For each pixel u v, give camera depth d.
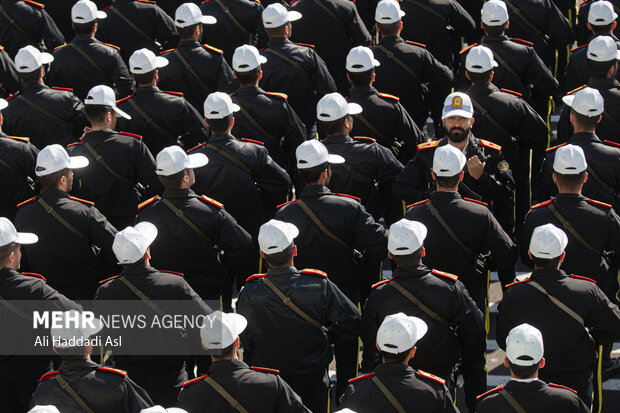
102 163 31.52
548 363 24.20
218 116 30.42
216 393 21.70
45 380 22.50
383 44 37.97
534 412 21.19
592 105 29.92
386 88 38.03
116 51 40.34
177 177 27.69
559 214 26.97
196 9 38.59
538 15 41.38
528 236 27.59
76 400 21.97
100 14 40.78
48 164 27.94
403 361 21.67
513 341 21.36
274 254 24.22
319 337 24.52
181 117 34.88
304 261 27.88
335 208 27.47
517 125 33.16
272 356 24.47
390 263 37.88
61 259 28.17
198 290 28.41
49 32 45.66
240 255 28.28
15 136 36.34
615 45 34.62
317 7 42.69
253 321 24.41
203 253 28.00
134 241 24.62
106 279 28.00
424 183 30.39
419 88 38.06
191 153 30.83
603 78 34.81
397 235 23.98
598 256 26.91
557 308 23.89
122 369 25.14
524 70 36.84
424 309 23.84
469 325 24.05
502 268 27.14
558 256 23.98
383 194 31.89
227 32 44.75
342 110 30.61
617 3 45.16
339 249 27.66
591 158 29.92
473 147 29.55
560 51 45.19
